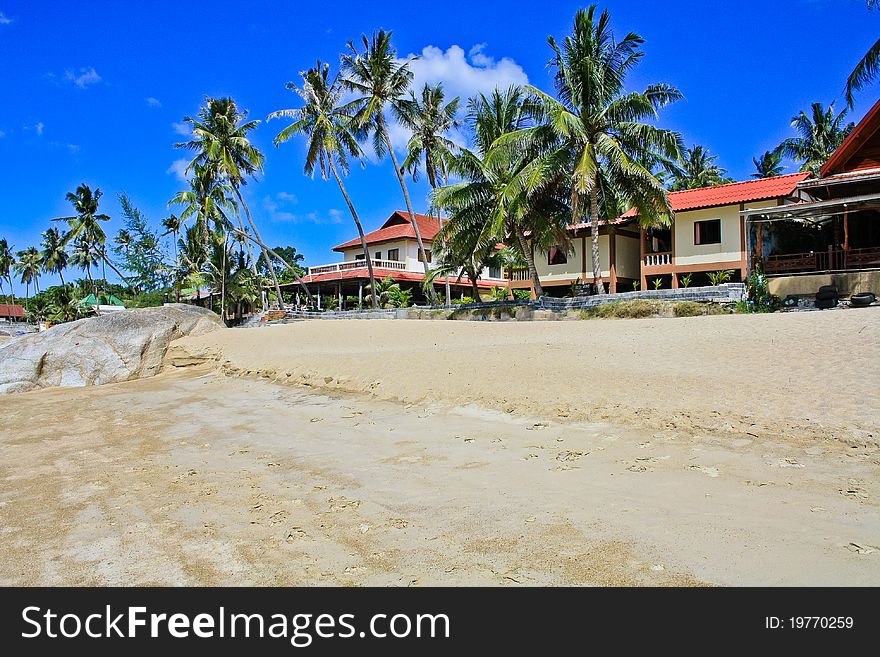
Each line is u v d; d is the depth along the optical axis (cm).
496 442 788
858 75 1556
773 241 2609
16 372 1731
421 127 3328
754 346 1090
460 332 1894
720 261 2711
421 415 975
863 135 2144
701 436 716
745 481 577
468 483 640
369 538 510
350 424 966
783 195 2522
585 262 3306
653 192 2259
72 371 1773
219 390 1430
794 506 510
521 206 2316
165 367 1892
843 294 1959
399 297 3688
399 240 4391
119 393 1484
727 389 848
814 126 4544
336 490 646
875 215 2347
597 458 686
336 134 3472
